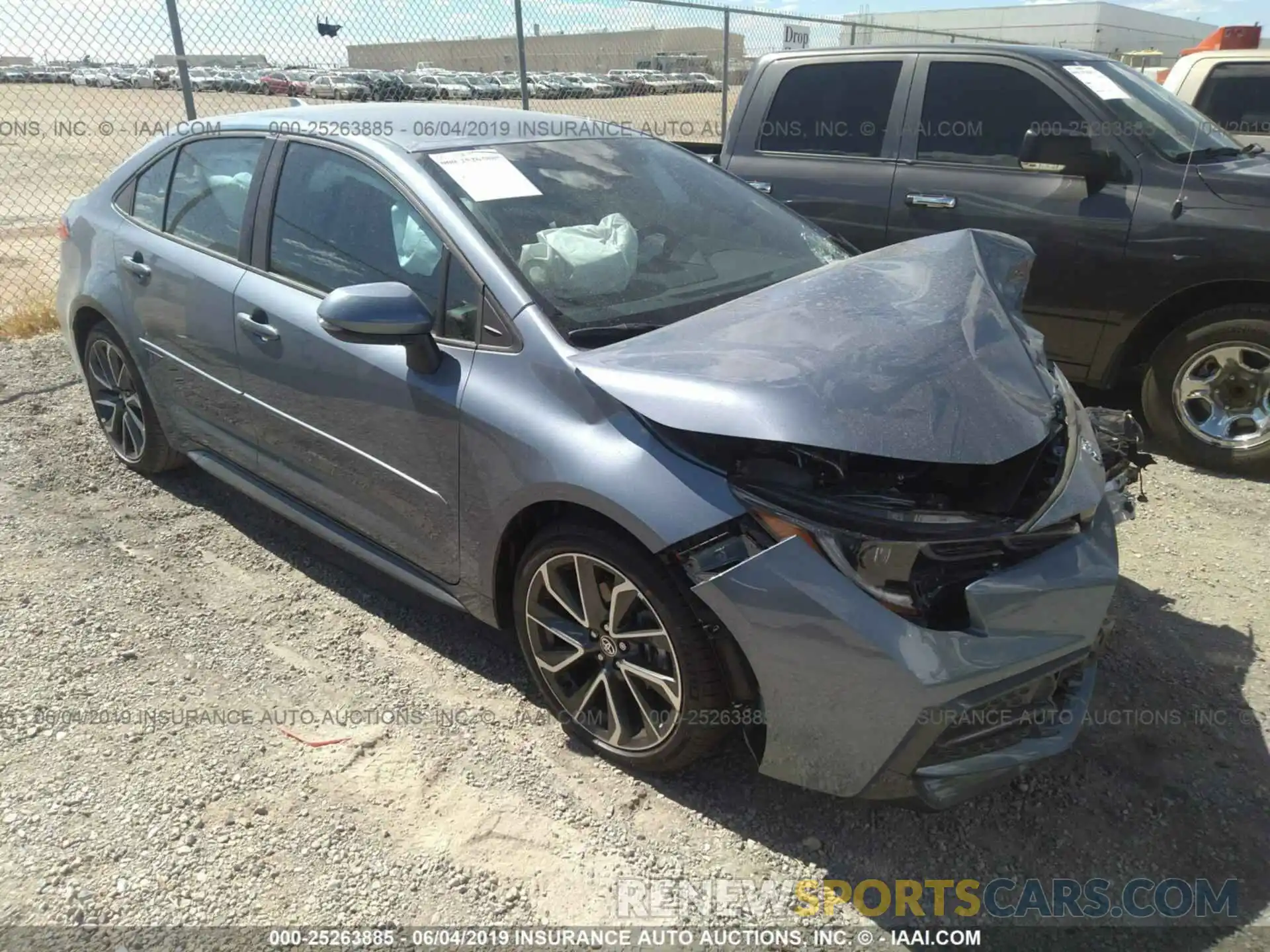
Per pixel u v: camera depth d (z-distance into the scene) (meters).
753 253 3.27
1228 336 4.48
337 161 3.19
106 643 3.12
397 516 2.99
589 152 3.43
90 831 2.37
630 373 2.36
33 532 3.81
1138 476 3.00
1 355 6.08
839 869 2.34
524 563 2.65
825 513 2.15
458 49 8.82
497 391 2.61
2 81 8.06
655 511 2.26
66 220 4.36
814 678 2.15
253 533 3.89
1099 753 2.74
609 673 2.56
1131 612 3.43
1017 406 2.32
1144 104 5.02
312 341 3.06
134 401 4.18
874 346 2.37
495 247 2.76
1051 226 4.88
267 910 2.18
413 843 2.38
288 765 2.62
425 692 2.95
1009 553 2.24
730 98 10.47
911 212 5.32
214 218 3.59
